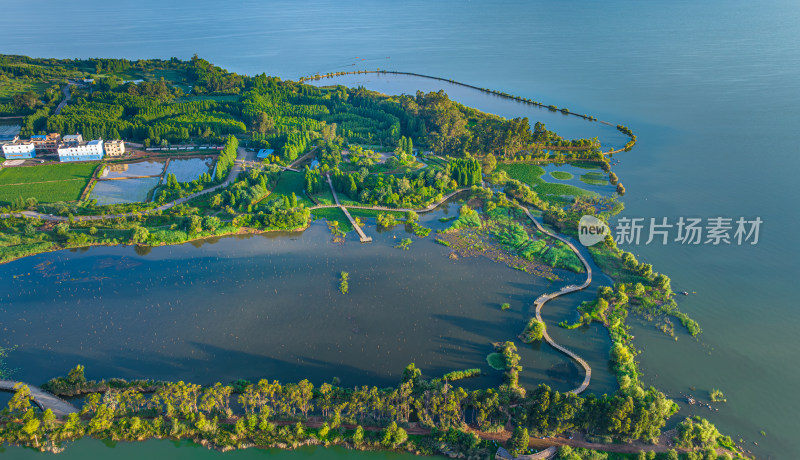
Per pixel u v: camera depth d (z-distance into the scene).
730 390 156.00
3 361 162.38
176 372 160.50
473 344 176.12
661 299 198.62
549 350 174.00
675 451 131.75
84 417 143.25
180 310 190.12
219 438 137.88
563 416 135.62
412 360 168.38
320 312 190.88
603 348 174.38
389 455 137.12
